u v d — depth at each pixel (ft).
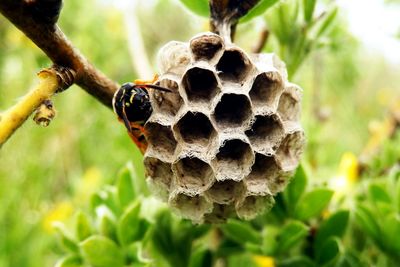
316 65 0.58
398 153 0.48
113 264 0.38
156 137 0.35
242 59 0.34
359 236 0.43
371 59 0.93
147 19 0.89
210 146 0.35
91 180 0.63
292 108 0.35
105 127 0.75
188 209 0.35
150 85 0.34
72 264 0.39
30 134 0.68
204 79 0.35
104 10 0.79
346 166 0.48
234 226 0.39
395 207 0.41
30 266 0.59
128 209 0.38
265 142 0.35
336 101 0.77
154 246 0.41
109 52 0.77
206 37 0.33
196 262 0.41
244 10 0.34
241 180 0.35
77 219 0.39
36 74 0.31
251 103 0.34
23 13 0.30
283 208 0.39
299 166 0.38
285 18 0.40
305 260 0.40
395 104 0.56
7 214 0.63
